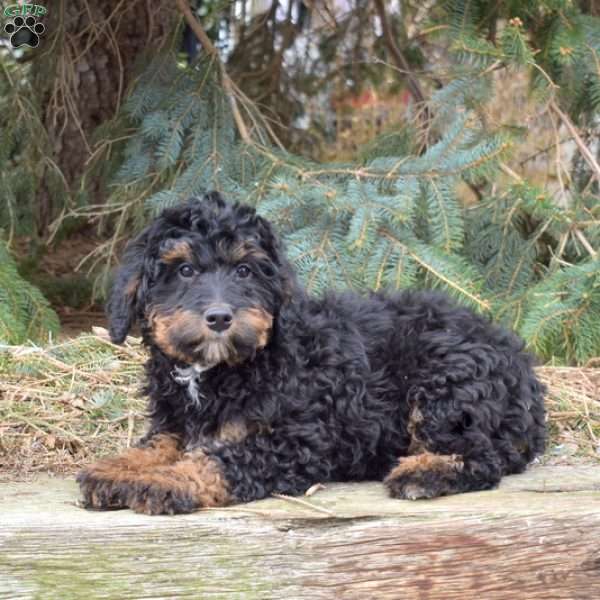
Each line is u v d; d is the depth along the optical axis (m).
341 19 3.04
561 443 2.00
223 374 1.71
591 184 2.60
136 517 1.65
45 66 2.76
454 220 2.32
